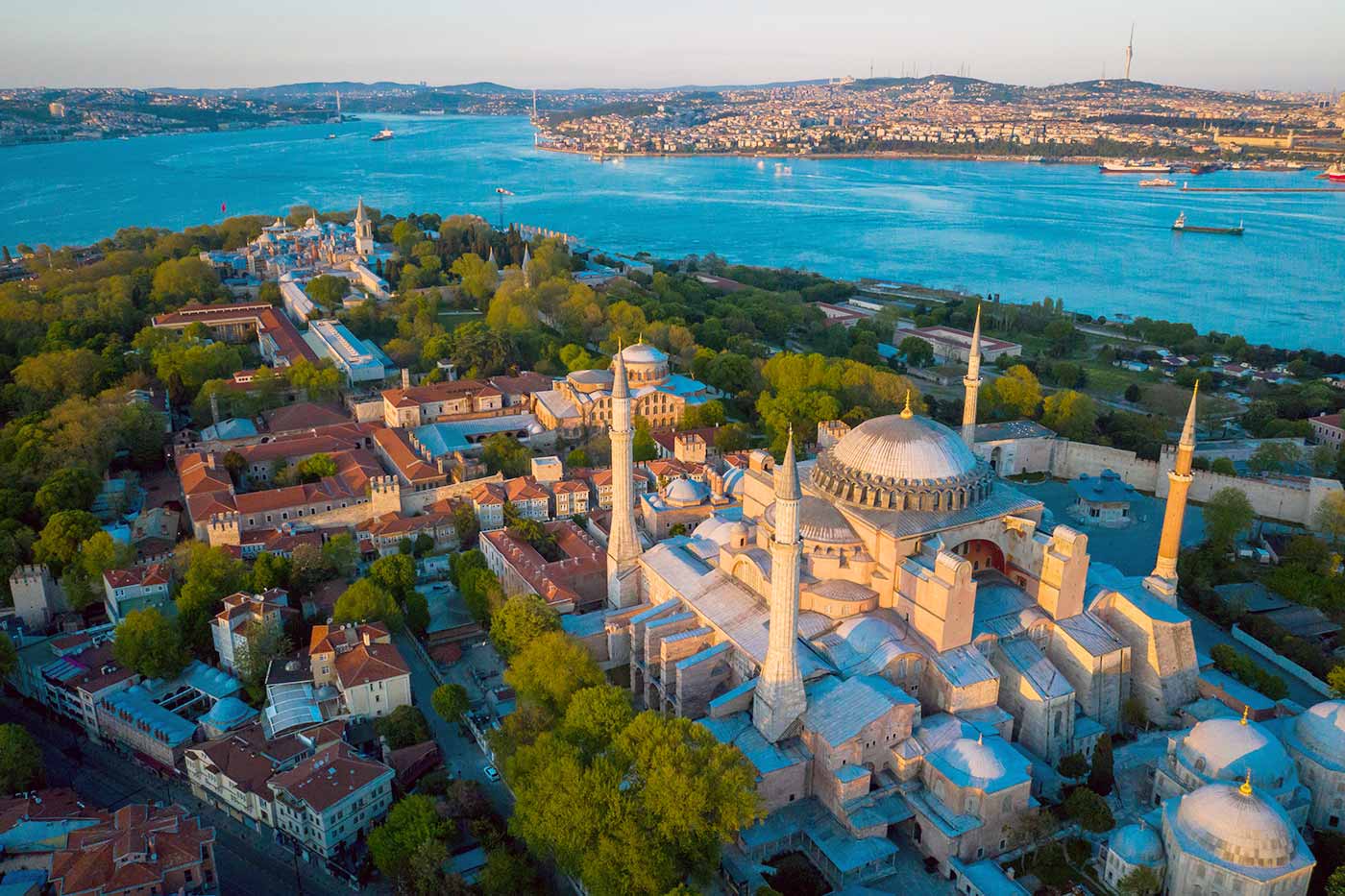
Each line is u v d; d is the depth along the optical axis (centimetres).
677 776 11894
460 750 15312
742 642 15062
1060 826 13200
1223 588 19900
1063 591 15312
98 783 15038
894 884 12581
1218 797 11688
